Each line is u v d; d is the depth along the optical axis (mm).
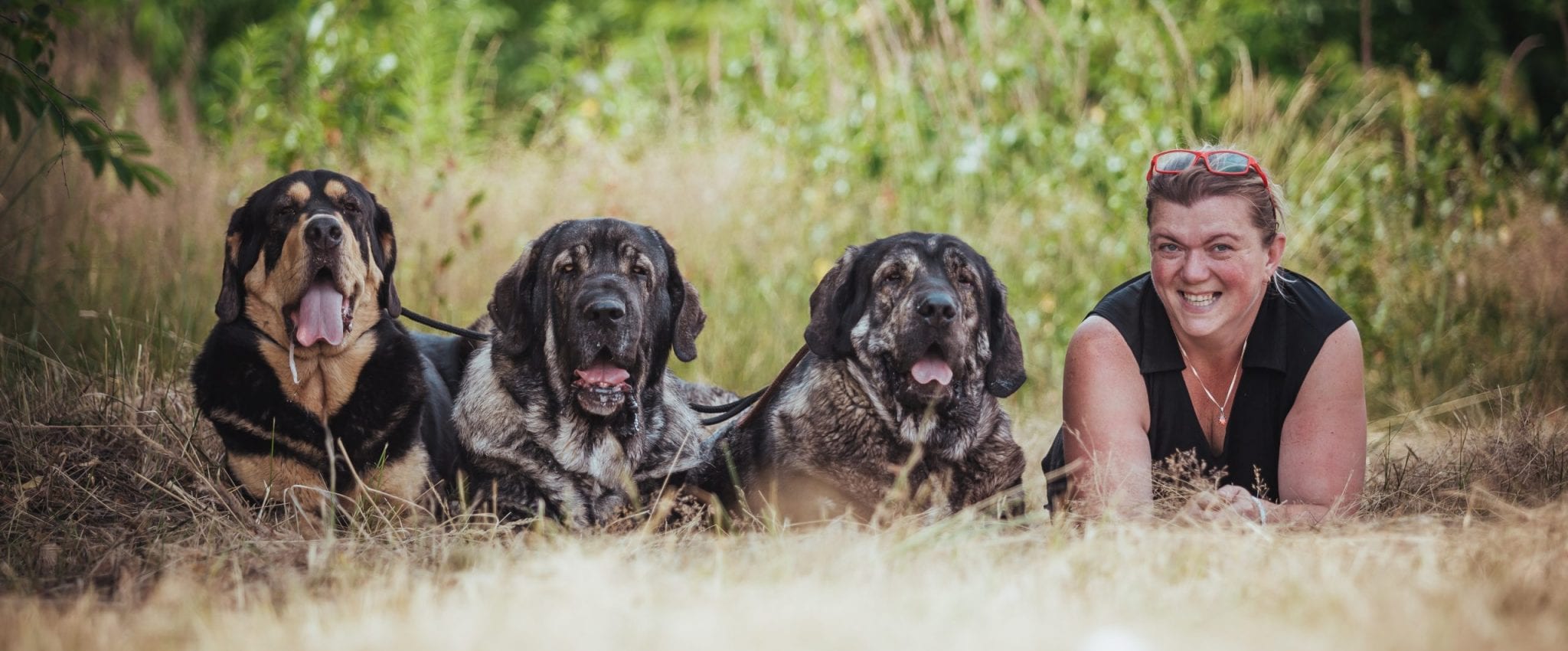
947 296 6344
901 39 15844
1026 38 15156
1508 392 10219
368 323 6930
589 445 6816
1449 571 4793
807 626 4246
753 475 6918
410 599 4742
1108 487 6168
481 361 7199
